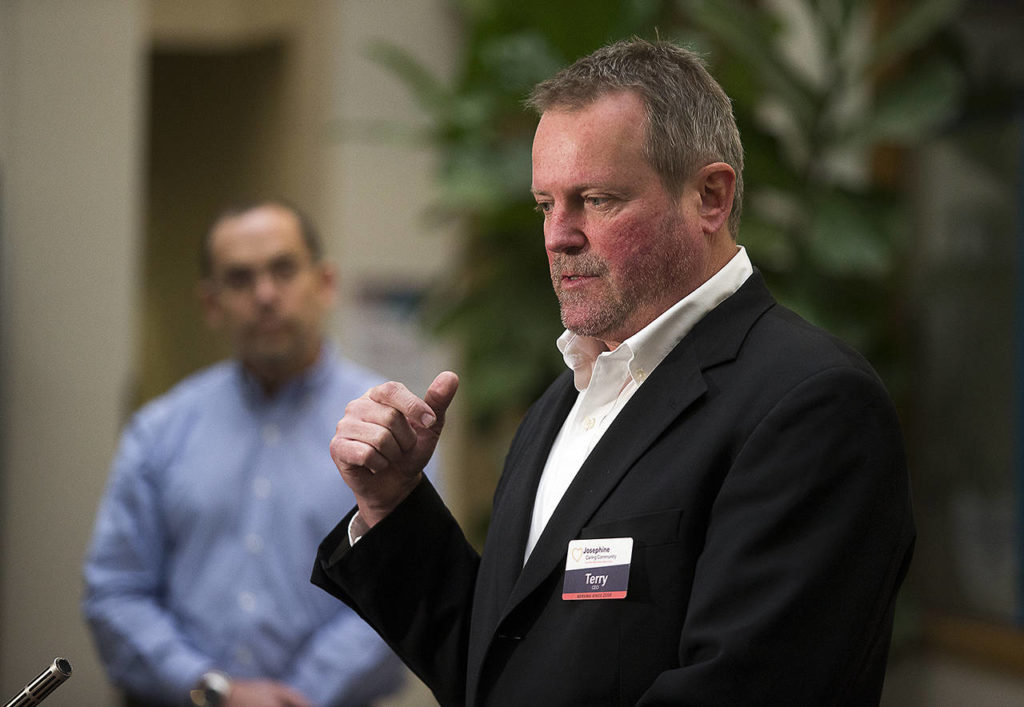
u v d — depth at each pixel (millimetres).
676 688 3875
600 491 4426
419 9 16969
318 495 8969
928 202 14367
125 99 14570
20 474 14000
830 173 14727
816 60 15227
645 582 4207
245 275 9109
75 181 14344
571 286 4602
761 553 3975
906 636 13789
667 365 4539
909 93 13047
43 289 14188
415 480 5168
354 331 16594
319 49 17594
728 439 4234
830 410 4066
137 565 9078
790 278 13406
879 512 4047
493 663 4559
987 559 13484
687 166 4531
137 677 8750
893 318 14672
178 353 23297
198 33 20109
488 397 14148
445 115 14383
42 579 13977
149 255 23438
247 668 8742
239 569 8891
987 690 13242
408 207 16922
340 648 8570
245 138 20797
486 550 5000
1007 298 13180
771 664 3846
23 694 4355
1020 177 13039
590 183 4453
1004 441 13227
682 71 4648
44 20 14281
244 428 9250
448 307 14930
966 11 13953
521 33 14328
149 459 9266
